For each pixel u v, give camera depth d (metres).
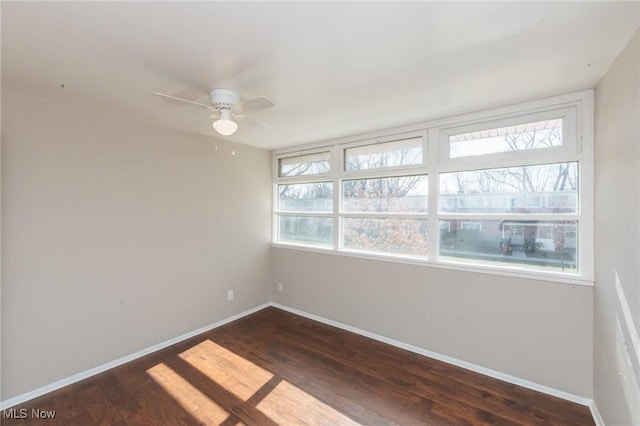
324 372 2.75
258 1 1.26
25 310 2.34
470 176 2.88
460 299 2.86
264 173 4.41
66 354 2.55
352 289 3.65
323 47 1.65
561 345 2.38
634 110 1.54
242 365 2.86
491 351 2.69
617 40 1.59
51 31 1.48
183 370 2.78
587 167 2.28
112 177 2.82
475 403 2.32
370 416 2.18
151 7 1.29
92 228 2.69
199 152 3.55
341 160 3.78
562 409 2.25
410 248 3.26
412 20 1.41
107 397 2.38
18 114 2.29
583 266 2.30
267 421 2.13
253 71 1.93
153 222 3.13
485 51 1.70
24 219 2.33
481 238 2.81
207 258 3.66
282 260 4.40
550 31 1.50
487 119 2.71
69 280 2.56
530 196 2.58
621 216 1.73
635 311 1.54
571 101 2.33
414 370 2.79
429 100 2.47
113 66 1.86
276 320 4.00
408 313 3.19
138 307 3.02
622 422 1.71
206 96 2.34
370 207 3.59
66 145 2.53
